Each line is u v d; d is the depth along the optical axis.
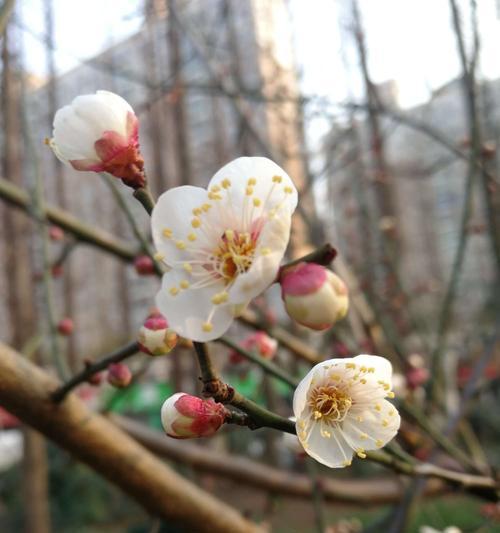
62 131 0.08
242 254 0.08
